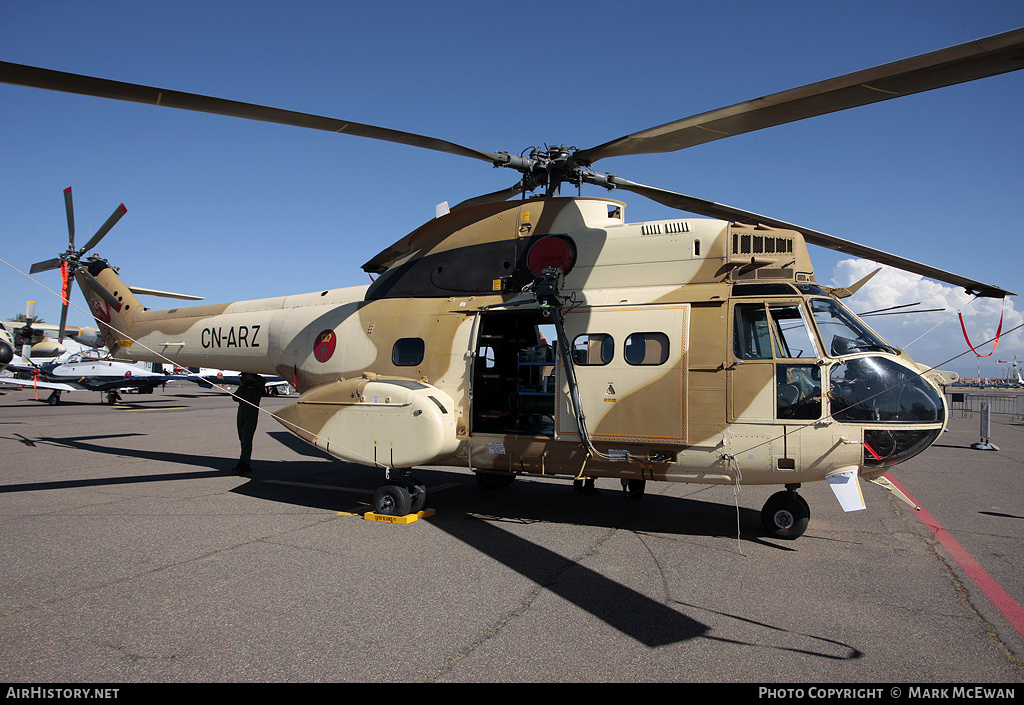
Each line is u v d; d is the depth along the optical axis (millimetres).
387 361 7355
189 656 3471
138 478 9172
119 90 4672
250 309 9453
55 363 27797
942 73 3900
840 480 5438
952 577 4992
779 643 3738
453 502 7836
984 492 8750
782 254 5988
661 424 5816
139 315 10844
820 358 5480
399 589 4574
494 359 8023
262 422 20188
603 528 6500
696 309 5926
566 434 6199
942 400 5398
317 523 6539
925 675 3357
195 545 5637
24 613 4039
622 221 6910
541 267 6711
